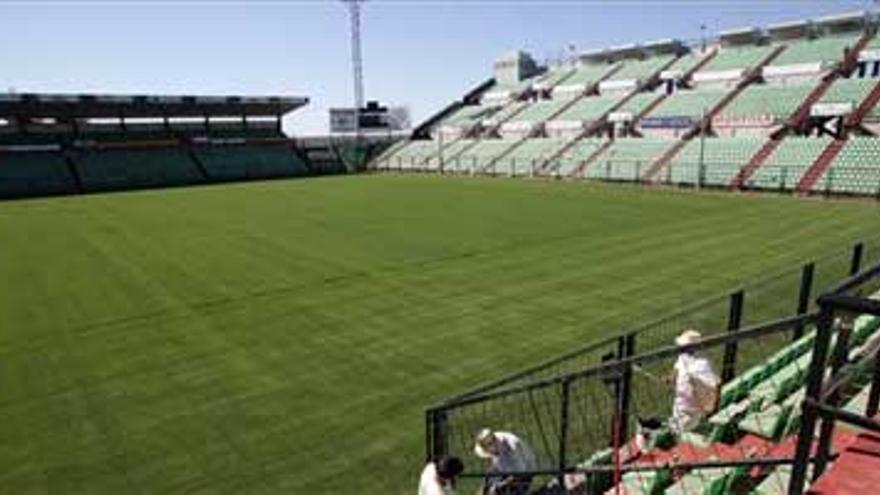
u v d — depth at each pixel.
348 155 71.69
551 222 26.67
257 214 32.41
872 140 37.16
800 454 2.87
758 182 38.53
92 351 12.40
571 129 56.25
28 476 8.05
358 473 7.91
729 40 56.69
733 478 5.13
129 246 23.66
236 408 9.77
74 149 57.91
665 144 47.03
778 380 6.85
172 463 8.27
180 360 11.82
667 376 9.17
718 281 16.05
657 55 62.00
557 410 8.84
